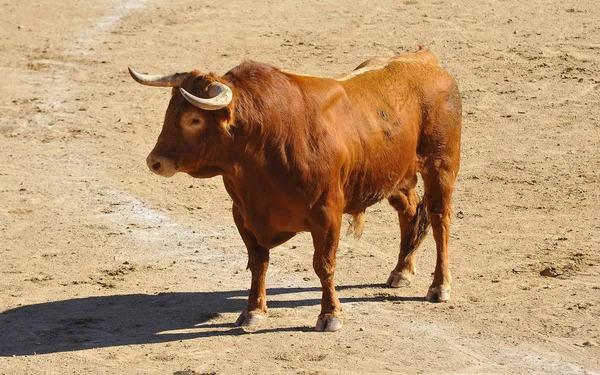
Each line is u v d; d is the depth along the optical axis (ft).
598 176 92.68
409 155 62.28
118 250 75.72
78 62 134.92
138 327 60.13
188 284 68.23
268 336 58.03
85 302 64.69
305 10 153.79
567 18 143.64
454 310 61.77
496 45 134.72
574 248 73.67
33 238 78.48
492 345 56.03
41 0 165.68
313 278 68.80
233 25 148.15
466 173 94.89
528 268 69.46
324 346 56.24
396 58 65.57
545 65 126.72
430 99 63.46
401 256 66.64
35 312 62.90
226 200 88.74
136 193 90.22
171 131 54.60
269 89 55.72
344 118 58.34
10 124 111.86
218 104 52.42
